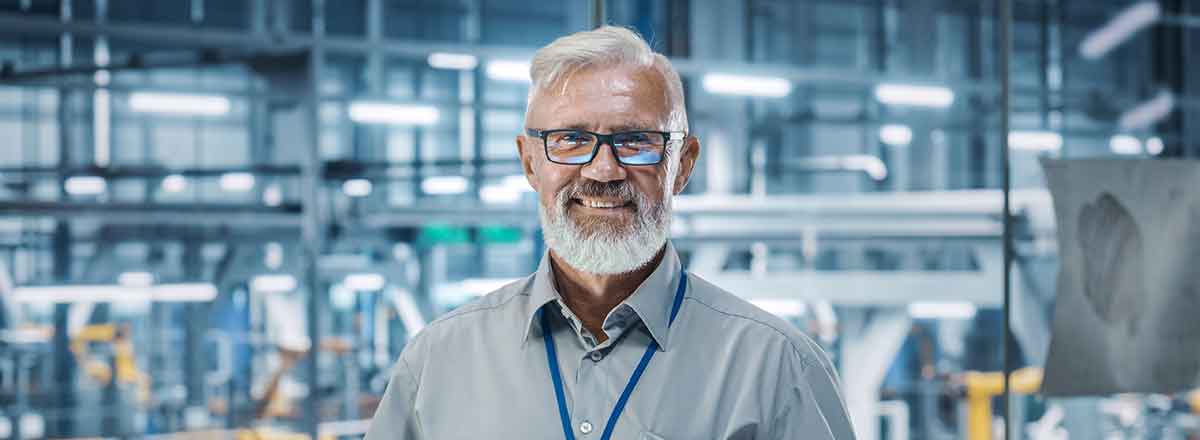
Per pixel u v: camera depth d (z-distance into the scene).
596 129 1.18
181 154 9.48
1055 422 5.54
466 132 9.06
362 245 6.24
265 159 7.12
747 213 5.55
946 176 9.80
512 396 1.26
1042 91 9.29
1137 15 10.09
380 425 1.32
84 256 6.88
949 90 7.55
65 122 8.12
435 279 6.94
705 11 7.20
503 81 8.79
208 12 8.43
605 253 1.18
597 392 1.24
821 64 10.54
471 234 6.25
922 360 7.66
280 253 6.21
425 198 6.94
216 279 6.09
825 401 1.28
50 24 4.45
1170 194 2.57
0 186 6.58
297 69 4.59
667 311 1.27
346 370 6.59
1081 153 9.72
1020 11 10.53
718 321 1.29
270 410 5.96
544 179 1.21
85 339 7.31
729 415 1.23
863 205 5.61
